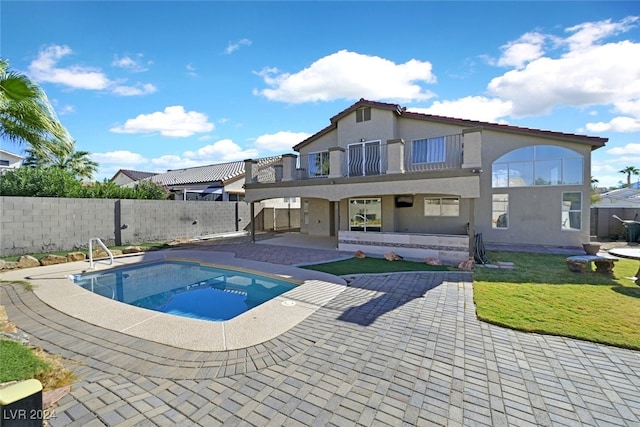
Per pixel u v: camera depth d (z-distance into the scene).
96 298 7.05
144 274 10.86
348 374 3.78
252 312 5.98
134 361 4.15
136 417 3.01
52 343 4.71
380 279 8.42
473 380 3.63
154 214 16.86
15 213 11.80
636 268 9.50
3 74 5.99
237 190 26.58
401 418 2.99
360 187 13.09
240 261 11.50
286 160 15.50
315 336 4.89
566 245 13.71
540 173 14.06
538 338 4.74
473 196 10.62
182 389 3.50
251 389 3.49
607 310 5.80
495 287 7.48
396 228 16.39
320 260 11.44
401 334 4.93
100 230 14.54
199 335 4.96
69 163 23.02
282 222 26.55
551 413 3.06
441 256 11.05
